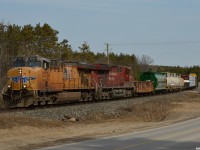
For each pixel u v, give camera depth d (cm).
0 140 2012
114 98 5256
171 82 8494
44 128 2583
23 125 2473
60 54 7650
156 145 1769
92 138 2130
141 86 6419
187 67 18325
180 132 2361
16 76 3362
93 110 3669
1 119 2381
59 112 3159
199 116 3844
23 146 1819
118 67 5425
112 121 3478
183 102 6056
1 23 5566
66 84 3956
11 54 4872
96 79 4697
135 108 4334
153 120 3831
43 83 3522
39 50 6994
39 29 7900
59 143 1925
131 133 2362
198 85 13975
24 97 3341
